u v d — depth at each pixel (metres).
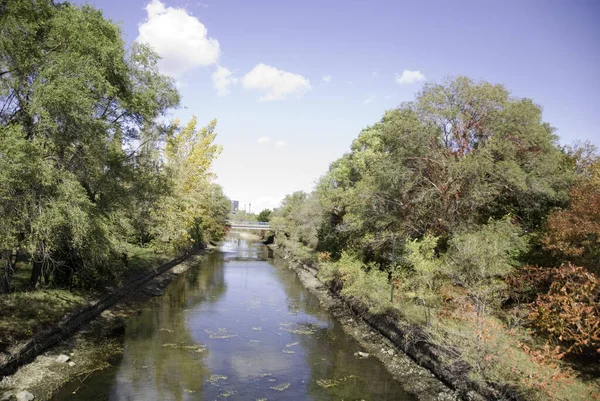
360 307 22.33
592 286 11.13
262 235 111.06
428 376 13.88
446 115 19.81
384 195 22.12
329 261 33.38
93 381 12.71
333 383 13.48
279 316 22.67
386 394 12.71
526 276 15.02
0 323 14.07
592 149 21.55
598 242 12.65
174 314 21.97
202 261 48.41
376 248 23.33
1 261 17.67
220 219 70.06
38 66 13.51
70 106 12.75
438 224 20.09
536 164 18.66
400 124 20.58
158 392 12.23
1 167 11.09
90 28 15.76
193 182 38.22
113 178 17.92
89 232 14.96
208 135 40.50
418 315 16.92
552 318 12.27
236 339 18.00
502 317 15.05
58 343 15.43
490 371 11.66
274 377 13.86
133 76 18.84
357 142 37.06
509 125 18.80
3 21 12.67
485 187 17.97
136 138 20.62
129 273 27.69
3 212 12.09
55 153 14.84
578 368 11.83
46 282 19.59
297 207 59.12
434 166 20.42
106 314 20.28
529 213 20.05
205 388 12.70
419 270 16.38
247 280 35.44
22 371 12.61
